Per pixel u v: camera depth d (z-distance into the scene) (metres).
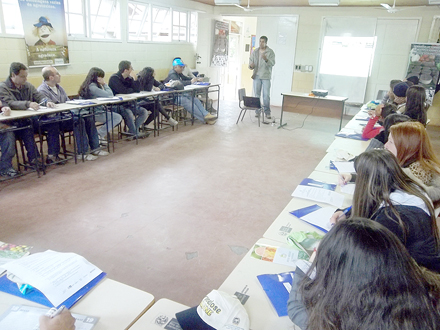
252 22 10.55
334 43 8.16
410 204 1.25
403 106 3.57
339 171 2.52
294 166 4.47
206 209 3.21
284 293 1.24
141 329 1.06
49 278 1.23
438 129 7.16
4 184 3.55
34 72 5.22
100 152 4.63
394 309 0.70
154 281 2.22
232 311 1.09
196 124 6.62
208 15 8.86
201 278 2.27
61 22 5.42
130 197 3.39
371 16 7.72
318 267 0.79
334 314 0.74
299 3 7.84
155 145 5.15
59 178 3.77
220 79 9.93
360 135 3.62
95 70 4.77
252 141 5.57
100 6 6.18
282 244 1.58
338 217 1.72
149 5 7.15
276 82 9.07
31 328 1.02
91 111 4.50
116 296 1.19
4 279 1.24
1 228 2.73
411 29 7.45
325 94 6.30
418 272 0.75
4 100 3.69
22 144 3.96
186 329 1.04
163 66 7.88
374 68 7.95
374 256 0.71
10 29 4.89
